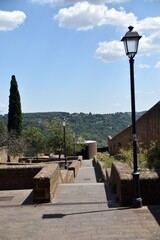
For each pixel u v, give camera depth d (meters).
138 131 28.14
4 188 15.48
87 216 9.49
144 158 17.47
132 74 10.50
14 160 43.38
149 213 9.47
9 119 49.28
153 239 7.45
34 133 53.09
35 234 8.19
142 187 10.41
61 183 15.48
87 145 63.59
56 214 9.81
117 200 11.24
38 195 11.17
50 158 47.88
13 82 49.41
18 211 10.27
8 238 7.97
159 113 19.50
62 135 48.22
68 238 7.81
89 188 13.54
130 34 10.36
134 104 10.48
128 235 7.78
